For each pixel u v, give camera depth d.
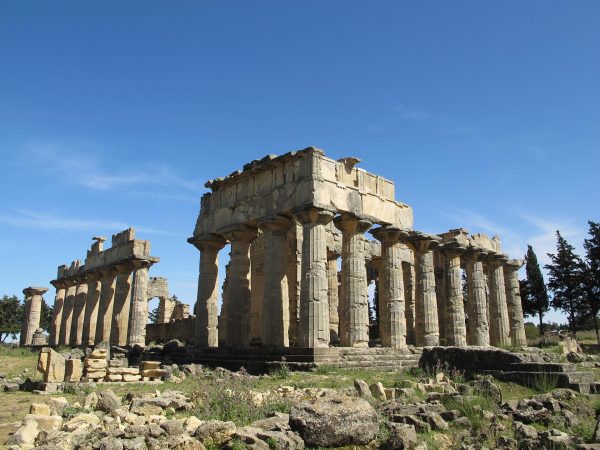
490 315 46.16
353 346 28.52
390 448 10.73
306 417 11.20
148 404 14.13
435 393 15.67
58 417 12.52
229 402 13.68
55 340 60.12
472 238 43.38
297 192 29.00
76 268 57.19
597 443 10.62
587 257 56.44
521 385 17.39
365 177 31.69
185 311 61.50
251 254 37.28
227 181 34.72
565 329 77.75
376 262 46.19
